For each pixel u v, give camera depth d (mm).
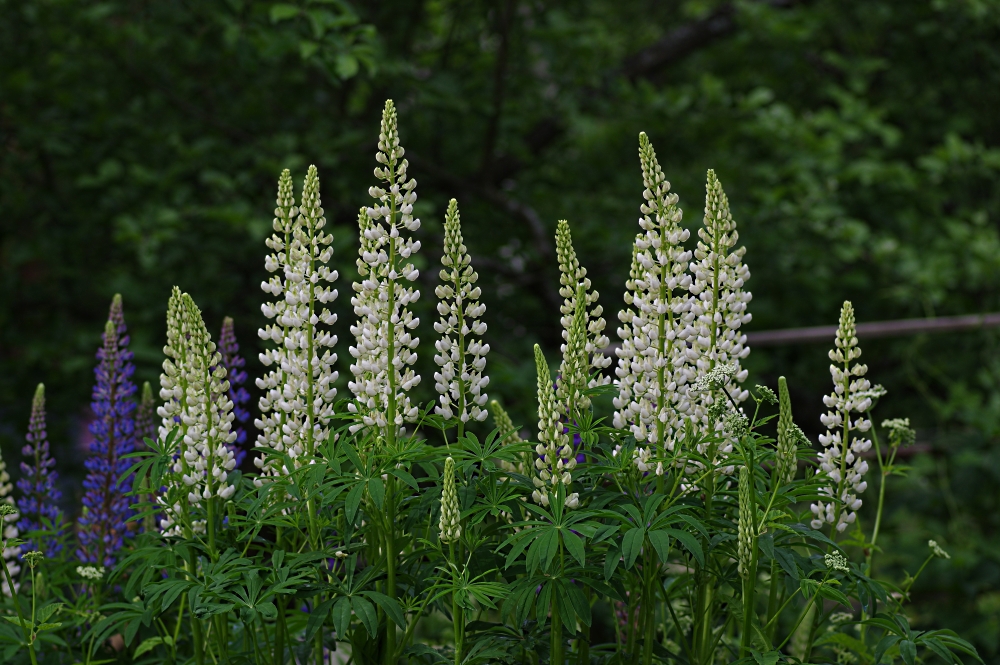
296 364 1954
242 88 6289
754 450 1854
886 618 1944
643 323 1897
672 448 1911
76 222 6008
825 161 6609
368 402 1910
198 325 1945
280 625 1928
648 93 6996
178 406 1999
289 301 1928
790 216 6605
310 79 6305
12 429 6020
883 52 7828
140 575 2025
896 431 2111
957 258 6664
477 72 6570
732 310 1940
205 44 5832
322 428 2078
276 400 2018
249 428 4406
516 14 6398
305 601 2012
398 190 1900
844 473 2027
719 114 7023
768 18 7133
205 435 1965
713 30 7855
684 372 1893
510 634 1895
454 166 6863
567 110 6730
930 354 6574
